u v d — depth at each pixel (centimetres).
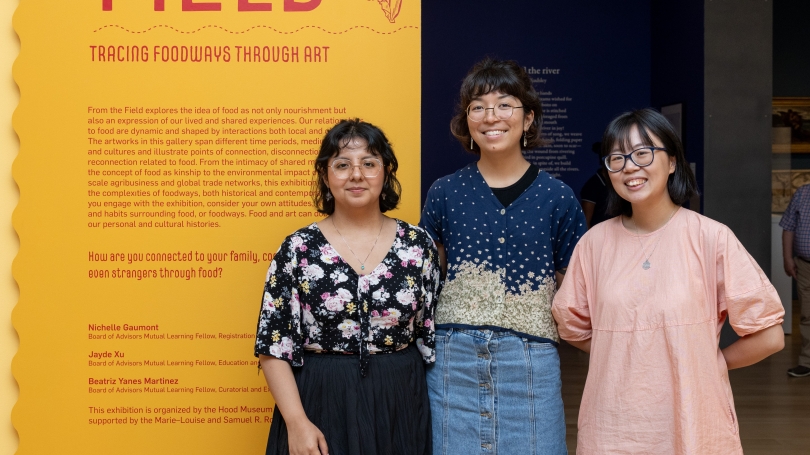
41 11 240
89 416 244
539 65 750
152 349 244
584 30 748
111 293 244
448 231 225
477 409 216
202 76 242
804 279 562
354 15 242
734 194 608
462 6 743
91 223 243
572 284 208
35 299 242
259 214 245
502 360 215
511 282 217
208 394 246
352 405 192
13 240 244
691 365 180
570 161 758
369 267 198
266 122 243
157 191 243
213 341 245
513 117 211
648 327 185
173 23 241
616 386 188
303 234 201
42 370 243
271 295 194
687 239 188
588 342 215
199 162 243
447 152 752
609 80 753
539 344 218
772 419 455
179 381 245
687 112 646
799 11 927
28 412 243
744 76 605
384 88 243
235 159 243
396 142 243
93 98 241
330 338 196
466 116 223
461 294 218
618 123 192
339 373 195
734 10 604
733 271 182
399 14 242
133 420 245
